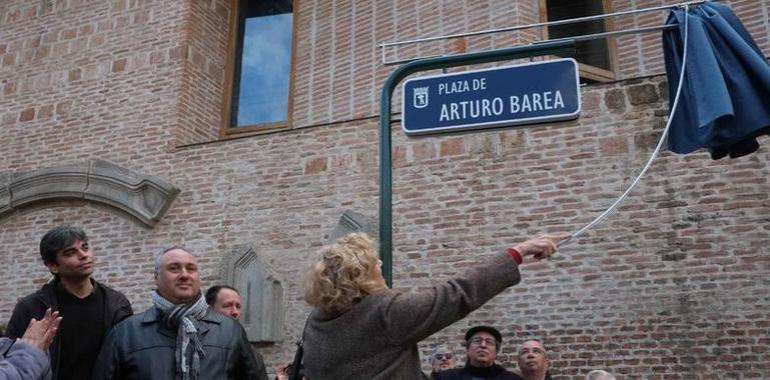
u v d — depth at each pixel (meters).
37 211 9.02
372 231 7.47
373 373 2.47
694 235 6.66
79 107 9.36
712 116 4.27
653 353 6.48
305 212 7.89
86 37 9.70
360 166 7.82
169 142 8.72
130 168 8.79
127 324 3.63
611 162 7.04
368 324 2.51
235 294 5.12
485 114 4.43
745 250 6.49
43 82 9.69
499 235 7.14
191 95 9.09
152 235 8.41
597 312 6.70
